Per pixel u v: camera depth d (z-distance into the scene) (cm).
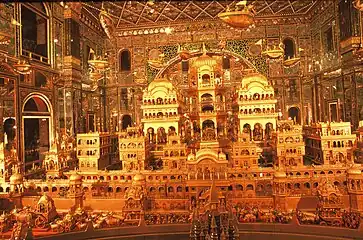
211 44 3225
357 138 1883
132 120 3278
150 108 2361
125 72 3306
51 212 1274
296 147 1833
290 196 1384
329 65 2705
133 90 3294
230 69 3259
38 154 2211
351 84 2272
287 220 1161
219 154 1497
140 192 1316
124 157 1916
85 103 2772
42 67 2134
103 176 1634
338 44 2500
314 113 3061
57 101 2333
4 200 1456
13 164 1608
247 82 2383
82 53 2716
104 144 2175
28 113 2030
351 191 1254
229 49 3206
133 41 3300
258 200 1408
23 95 1934
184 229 1154
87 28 2838
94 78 2481
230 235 836
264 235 1101
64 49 2433
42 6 2156
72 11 2459
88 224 1152
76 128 2484
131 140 1912
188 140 2383
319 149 2006
